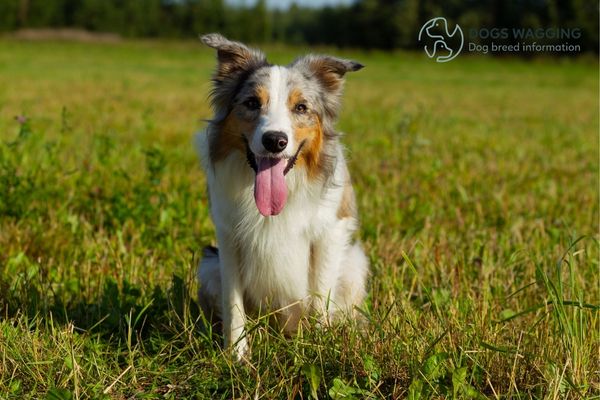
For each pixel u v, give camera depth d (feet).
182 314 15.37
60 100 60.80
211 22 260.42
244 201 14.46
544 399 11.62
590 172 33.47
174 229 21.12
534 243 20.62
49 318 15.17
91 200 23.66
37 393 12.28
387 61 170.09
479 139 43.93
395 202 25.49
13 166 23.72
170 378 13.06
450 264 18.56
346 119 53.52
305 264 15.05
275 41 307.99
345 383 12.28
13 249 19.36
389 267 18.35
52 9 242.17
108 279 16.37
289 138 13.71
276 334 14.11
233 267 14.78
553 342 13.20
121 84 82.12
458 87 102.12
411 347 12.96
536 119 60.49
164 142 38.06
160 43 223.10
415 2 205.46
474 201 26.48
